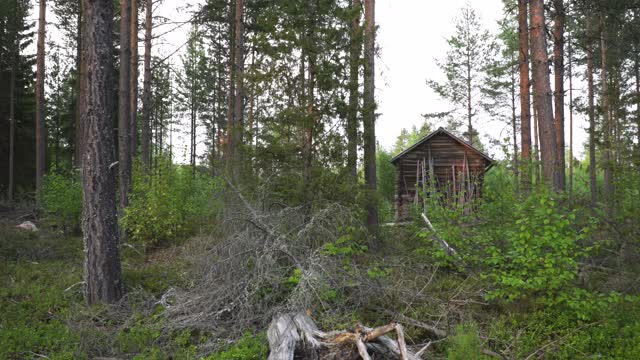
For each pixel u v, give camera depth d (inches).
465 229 314.8
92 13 290.4
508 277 253.3
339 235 298.2
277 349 197.0
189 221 492.7
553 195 264.8
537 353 216.1
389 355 189.3
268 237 276.5
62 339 226.4
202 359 209.2
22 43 1144.8
